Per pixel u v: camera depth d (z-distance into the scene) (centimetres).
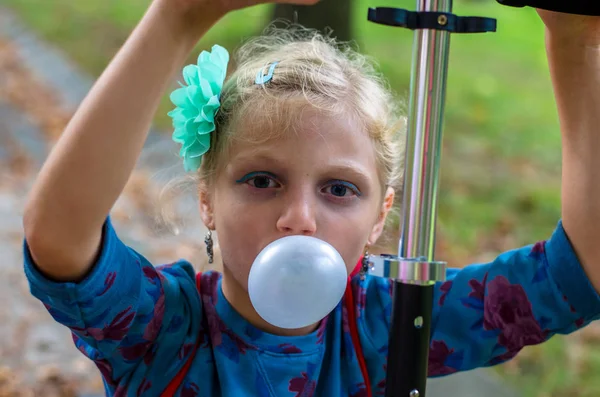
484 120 791
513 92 874
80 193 117
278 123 135
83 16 1284
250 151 135
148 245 478
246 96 141
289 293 120
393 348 120
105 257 126
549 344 393
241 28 970
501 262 153
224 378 144
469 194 618
